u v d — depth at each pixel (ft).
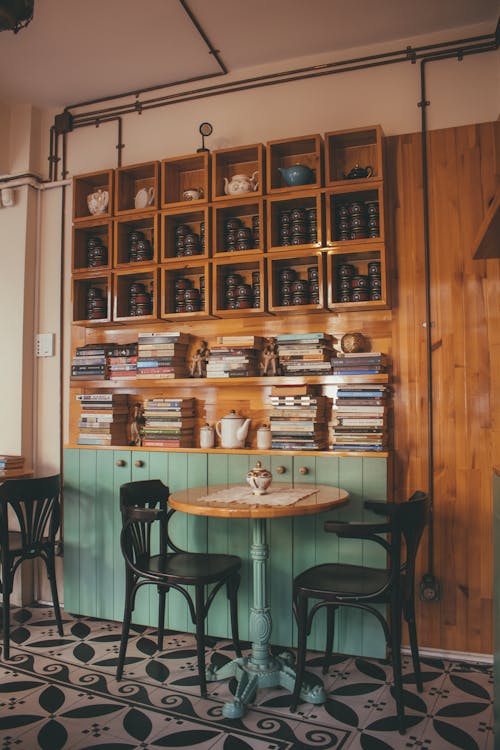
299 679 7.90
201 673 8.30
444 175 10.25
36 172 13.28
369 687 8.59
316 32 10.68
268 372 10.86
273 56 11.46
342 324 10.77
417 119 10.57
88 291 12.53
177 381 11.25
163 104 12.41
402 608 8.48
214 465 10.55
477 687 8.63
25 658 9.59
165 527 9.96
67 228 13.08
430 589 9.80
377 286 10.11
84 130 13.12
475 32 10.36
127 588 8.92
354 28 10.53
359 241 10.03
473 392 9.93
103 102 13.00
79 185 12.32
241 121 11.80
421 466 10.13
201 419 11.66
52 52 11.35
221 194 11.34
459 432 9.97
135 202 11.76
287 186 10.69
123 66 11.82
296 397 10.37
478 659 9.68
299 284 10.52
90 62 11.68
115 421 11.77
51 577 10.73
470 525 9.85
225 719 7.68
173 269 11.35
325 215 10.36
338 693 8.40
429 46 10.57
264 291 10.57
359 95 10.98
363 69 10.98
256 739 7.20
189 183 11.98
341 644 9.57
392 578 7.55
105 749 6.97
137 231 12.28
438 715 7.79
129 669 9.18
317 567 8.87
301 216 10.55
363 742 7.13
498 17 9.93
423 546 10.02
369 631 9.47
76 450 11.64
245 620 10.19
